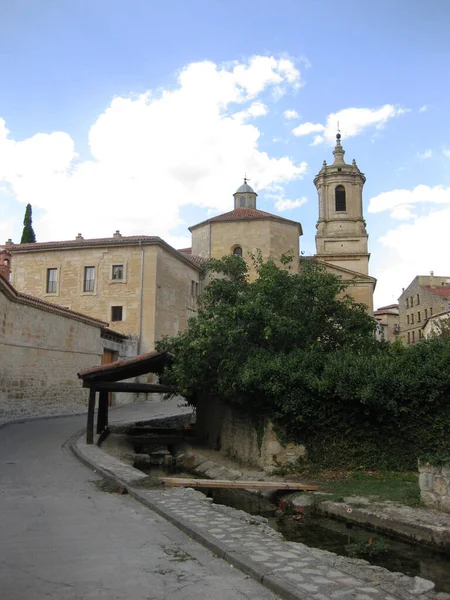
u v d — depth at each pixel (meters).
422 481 9.35
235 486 11.12
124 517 7.32
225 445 17.25
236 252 42.69
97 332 27.23
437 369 12.22
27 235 53.53
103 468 10.77
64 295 37.31
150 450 19.52
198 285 43.69
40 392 21.00
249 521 7.34
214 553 5.78
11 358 18.92
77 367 24.56
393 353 14.73
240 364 14.65
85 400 25.44
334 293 17.03
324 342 16.61
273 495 11.48
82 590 4.61
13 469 10.84
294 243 43.50
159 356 16.73
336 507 9.63
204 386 16.59
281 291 16.38
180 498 8.50
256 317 15.11
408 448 12.59
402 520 8.38
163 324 37.06
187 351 16.19
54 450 13.64
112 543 6.03
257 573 4.97
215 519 7.09
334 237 50.78
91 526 6.77
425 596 4.76
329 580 4.84
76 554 5.59
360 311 17.80
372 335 17.70
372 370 12.69
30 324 20.31
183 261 40.59
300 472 12.75
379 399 12.13
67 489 9.09
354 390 12.41
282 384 12.88
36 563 5.28
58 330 22.70
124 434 19.80
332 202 51.75
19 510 7.53
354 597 4.43
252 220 42.59
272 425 13.32
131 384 16.30
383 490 10.73
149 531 6.62
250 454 14.73
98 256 37.09
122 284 36.38
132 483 9.40
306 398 12.88
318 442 13.01
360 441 12.84
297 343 15.47
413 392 12.26
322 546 8.01
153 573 5.08
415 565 7.22
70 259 37.62
